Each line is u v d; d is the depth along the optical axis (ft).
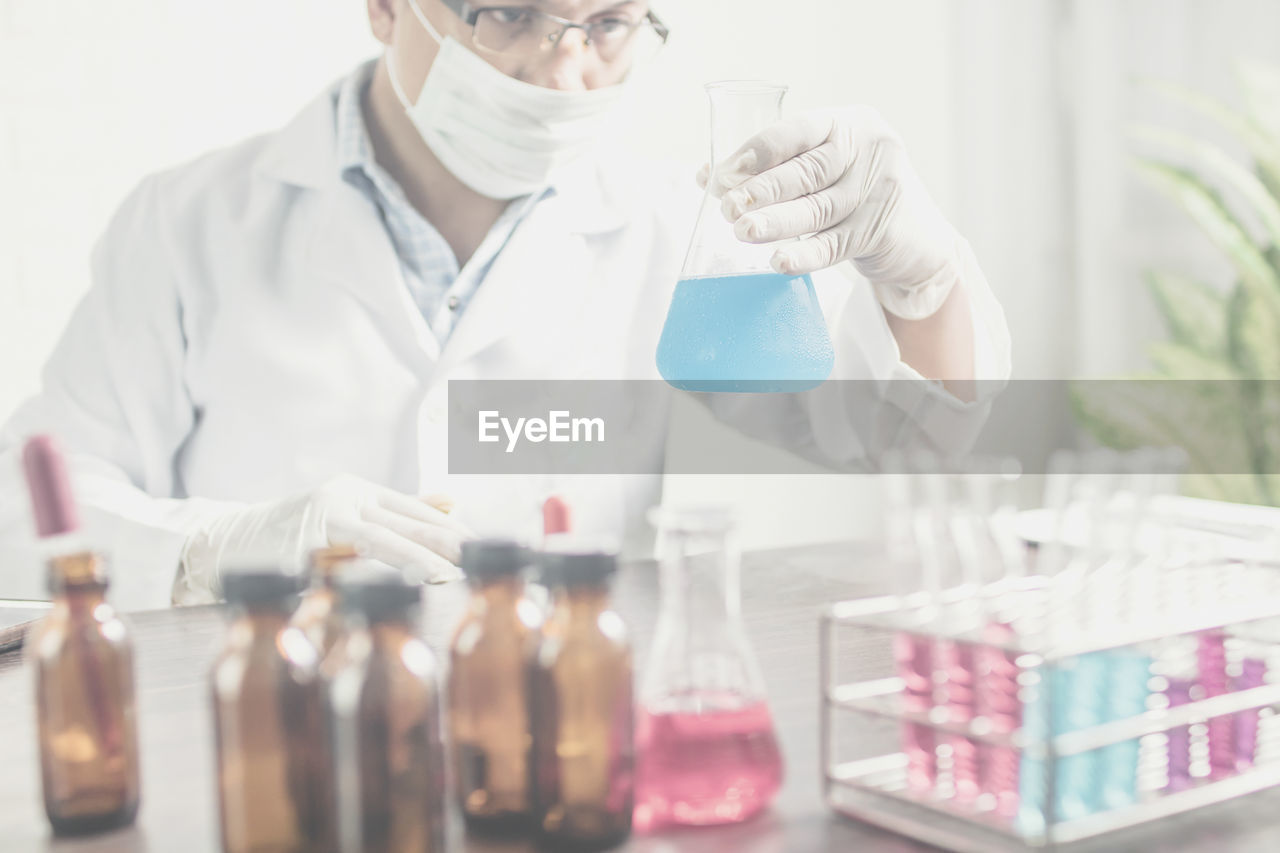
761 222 3.66
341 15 8.30
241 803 1.89
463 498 5.99
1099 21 11.48
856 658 3.30
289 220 6.15
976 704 2.01
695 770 2.04
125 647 2.21
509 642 2.10
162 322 6.08
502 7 5.25
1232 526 3.39
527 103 5.45
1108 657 2.00
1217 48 11.62
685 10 9.13
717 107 3.93
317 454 5.93
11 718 3.04
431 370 6.01
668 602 2.10
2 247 7.44
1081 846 1.97
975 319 5.28
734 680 2.08
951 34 10.71
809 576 4.61
